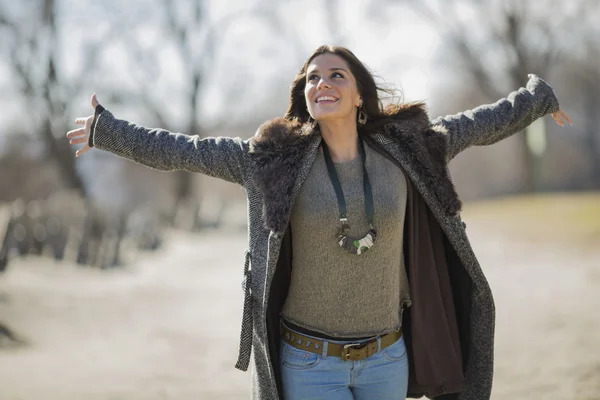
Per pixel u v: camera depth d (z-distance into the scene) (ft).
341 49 17.90
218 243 140.46
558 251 88.38
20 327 49.85
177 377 38.09
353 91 17.57
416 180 17.80
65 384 36.52
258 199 17.47
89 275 83.35
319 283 17.01
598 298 55.42
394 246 17.24
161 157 17.70
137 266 98.32
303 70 18.66
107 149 18.10
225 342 47.91
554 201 157.69
